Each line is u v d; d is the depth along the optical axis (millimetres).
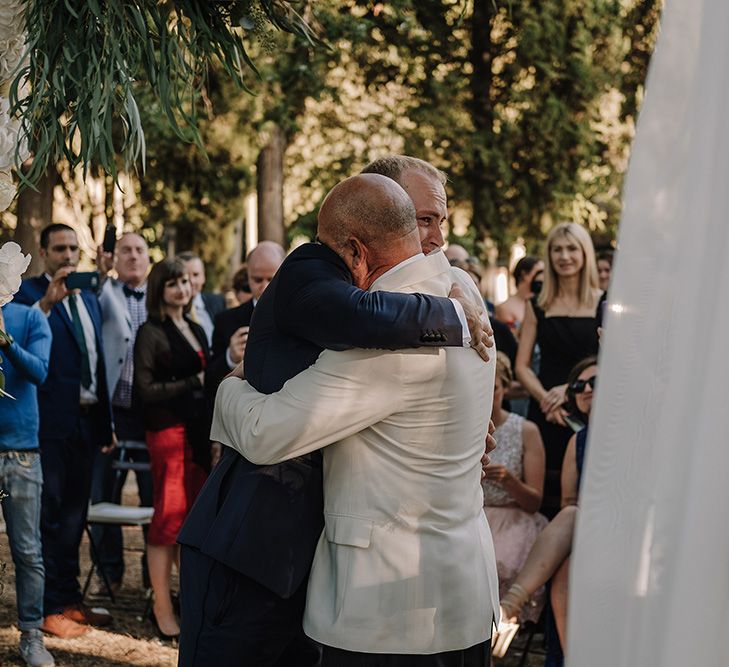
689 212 1773
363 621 2535
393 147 13055
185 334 5473
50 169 8352
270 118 9883
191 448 5328
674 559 1757
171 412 5281
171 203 10523
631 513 1811
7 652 4938
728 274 1750
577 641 1840
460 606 2588
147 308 5414
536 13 10320
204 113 9359
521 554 4688
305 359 2645
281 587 2648
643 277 1812
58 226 5453
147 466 5988
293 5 3125
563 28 10477
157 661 4961
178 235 11211
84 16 2809
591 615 1836
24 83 2785
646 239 1808
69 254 5449
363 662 2549
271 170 12773
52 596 5297
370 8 9398
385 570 2551
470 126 10773
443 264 2736
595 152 11281
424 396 2570
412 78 10836
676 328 1778
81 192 9406
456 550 2602
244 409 2662
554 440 5496
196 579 2742
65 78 2838
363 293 2533
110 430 5438
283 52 8789
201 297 7535
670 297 1796
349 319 2498
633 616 1787
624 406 1824
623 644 1798
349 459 2604
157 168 10328
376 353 2543
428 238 2865
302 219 14969
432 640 2553
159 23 2895
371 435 2592
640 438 1811
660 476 1776
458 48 10375
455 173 11094
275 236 12828
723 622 1748
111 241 5609
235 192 10539
